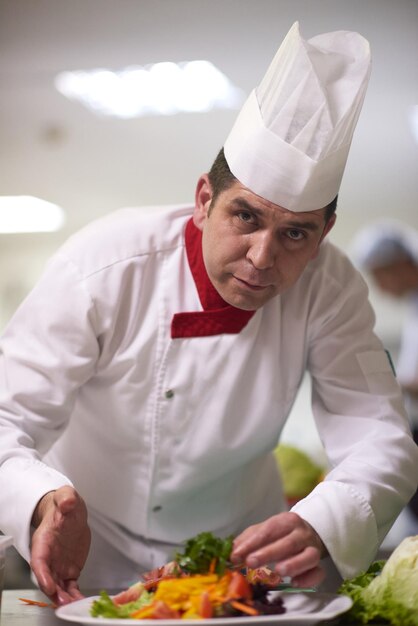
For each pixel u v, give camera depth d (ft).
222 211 4.58
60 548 4.32
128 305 5.28
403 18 11.28
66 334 5.08
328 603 3.91
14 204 17.94
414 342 14.21
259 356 5.41
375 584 4.05
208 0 10.84
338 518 4.50
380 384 5.50
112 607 3.63
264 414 5.45
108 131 14.48
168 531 5.77
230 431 5.41
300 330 5.49
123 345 5.29
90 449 5.67
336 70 4.69
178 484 5.52
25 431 5.04
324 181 4.52
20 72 12.74
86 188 17.16
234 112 13.71
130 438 5.48
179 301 5.32
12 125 14.42
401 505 5.00
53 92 13.33
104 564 5.81
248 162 4.52
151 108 13.65
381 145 15.62
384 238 13.88
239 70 12.59
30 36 11.85
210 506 5.84
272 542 4.09
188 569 3.83
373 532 4.66
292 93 4.53
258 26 11.53
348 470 4.89
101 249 5.24
